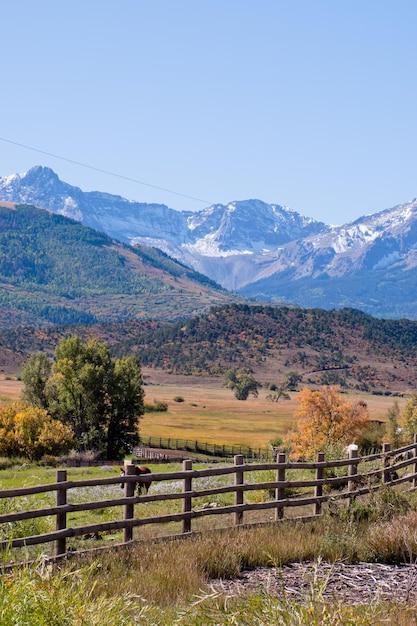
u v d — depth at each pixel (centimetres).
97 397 9250
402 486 2477
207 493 1764
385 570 1448
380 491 1989
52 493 3167
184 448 10856
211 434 14150
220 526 1905
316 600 846
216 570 1427
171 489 3114
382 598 1169
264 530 1736
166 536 1655
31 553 1490
